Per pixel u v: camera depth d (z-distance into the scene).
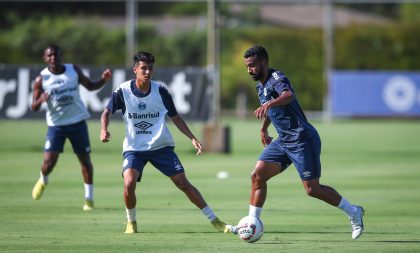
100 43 161.88
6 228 36.69
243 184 55.69
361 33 144.12
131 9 108.62
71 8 185.62
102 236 34.50
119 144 91.31
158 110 34.88
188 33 168.50
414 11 185.88
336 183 56.22
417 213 42.00
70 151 81.62
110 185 54.88
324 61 146.12
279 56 148.62
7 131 108.94
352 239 33.94
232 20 183.12
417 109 123.31
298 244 32.66
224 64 163.38
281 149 32.97
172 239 33.81
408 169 66.00
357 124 127.81
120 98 34.88
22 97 85.06
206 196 49.25
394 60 143.75
